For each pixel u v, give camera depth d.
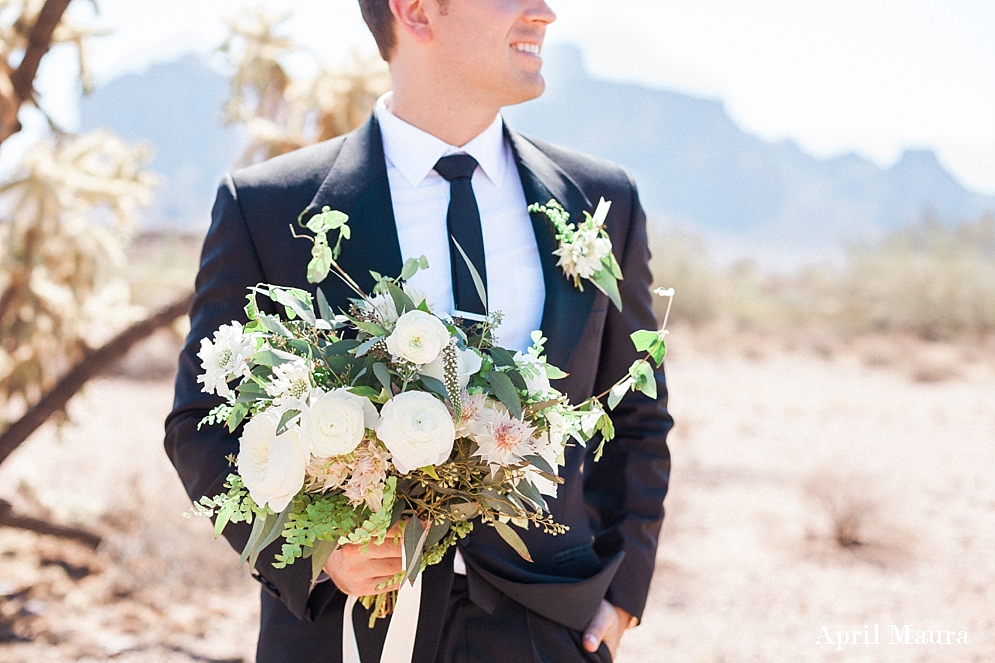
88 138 5.69
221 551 6.16
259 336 1.41
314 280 1.54
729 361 25.27
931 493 9.51
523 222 1.80
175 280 18.94
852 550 7.41
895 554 7.32
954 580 6.72
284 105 5.38
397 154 1.78
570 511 1.75
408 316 1.36
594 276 1.74
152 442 11.23
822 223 194.00
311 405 1.32
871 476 8.41
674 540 7.71
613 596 1.78
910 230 46.62
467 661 1.62
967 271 31.52
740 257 130.25
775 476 10.27
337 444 1.28
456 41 1.68
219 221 1.72
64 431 11.62
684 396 18.08
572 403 1.75
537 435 1.44
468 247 1.70
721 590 6.46
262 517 1.37
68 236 5.57
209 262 1.71
